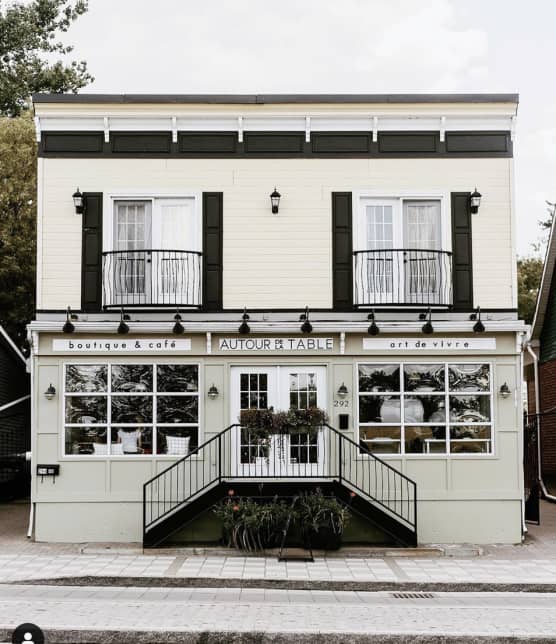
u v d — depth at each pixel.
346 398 15.22
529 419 22.42
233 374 15.30
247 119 15.70
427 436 15.23
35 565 12.83
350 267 15.51
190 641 8.70
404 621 9.42
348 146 15.76
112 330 15.09
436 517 15.02
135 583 11.73
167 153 15.67
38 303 15.31
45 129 15.64
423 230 15.77
